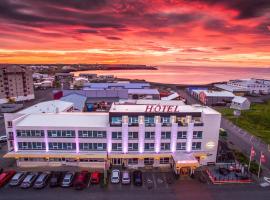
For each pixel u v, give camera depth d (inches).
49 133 2345.0
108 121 2541.8
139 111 2404.0
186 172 2303.2
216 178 2212.1
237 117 4559.5
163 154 2368.4
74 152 2365.9
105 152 2374.5
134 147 2409.0
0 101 5497.1
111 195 1940.2
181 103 3639.3
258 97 7165.4
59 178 2143.2
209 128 2411.4
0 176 2112.5
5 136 3120.1
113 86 6727.4
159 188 2053.4
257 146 3070.9
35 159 2396.7
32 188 2028.8
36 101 5930.1
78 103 4441.4
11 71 5565.9
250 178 2228.1
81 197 1904.5
